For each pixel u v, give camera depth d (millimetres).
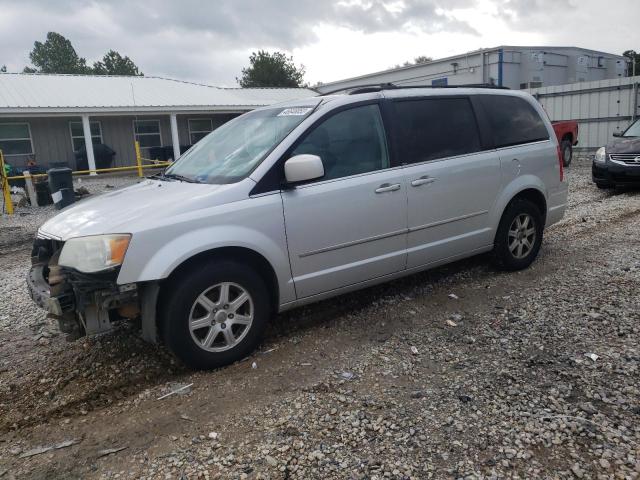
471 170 4883
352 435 2857
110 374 3738
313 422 2996
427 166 4598
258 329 3850
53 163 20219
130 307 3529
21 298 5633
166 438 2947
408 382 3393
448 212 4770
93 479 2635
